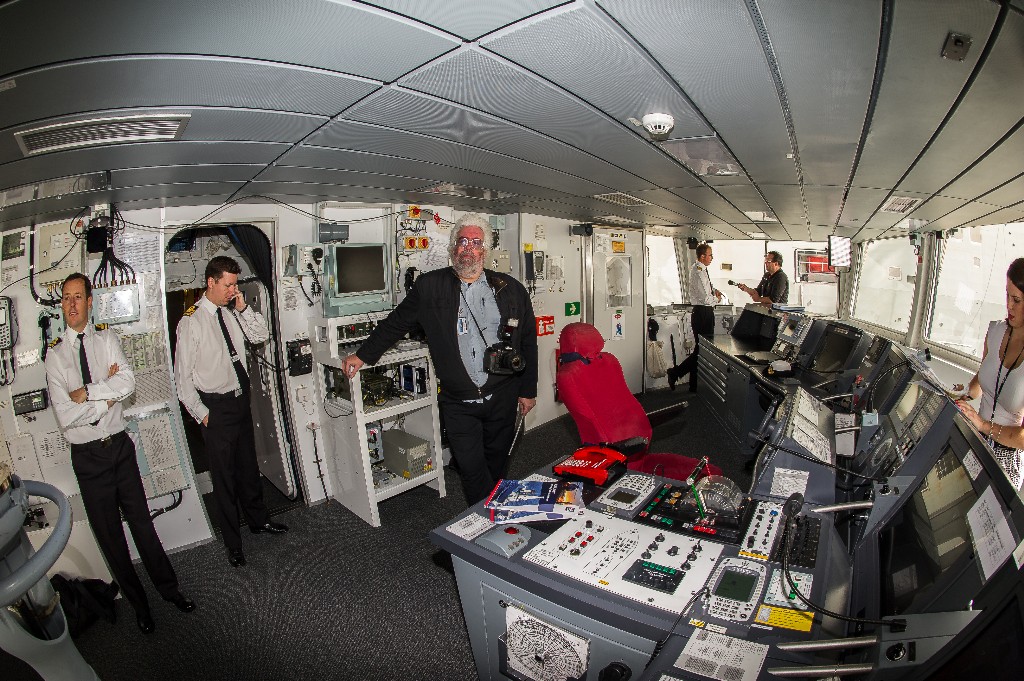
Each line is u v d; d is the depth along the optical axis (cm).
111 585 293
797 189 354
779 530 176
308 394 387
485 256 280
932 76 149
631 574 159
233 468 318
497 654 191
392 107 174
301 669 241
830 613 121
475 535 187
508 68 146
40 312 296
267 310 385
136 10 96
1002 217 406
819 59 142
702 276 738
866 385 328
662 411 324
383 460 415
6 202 230
